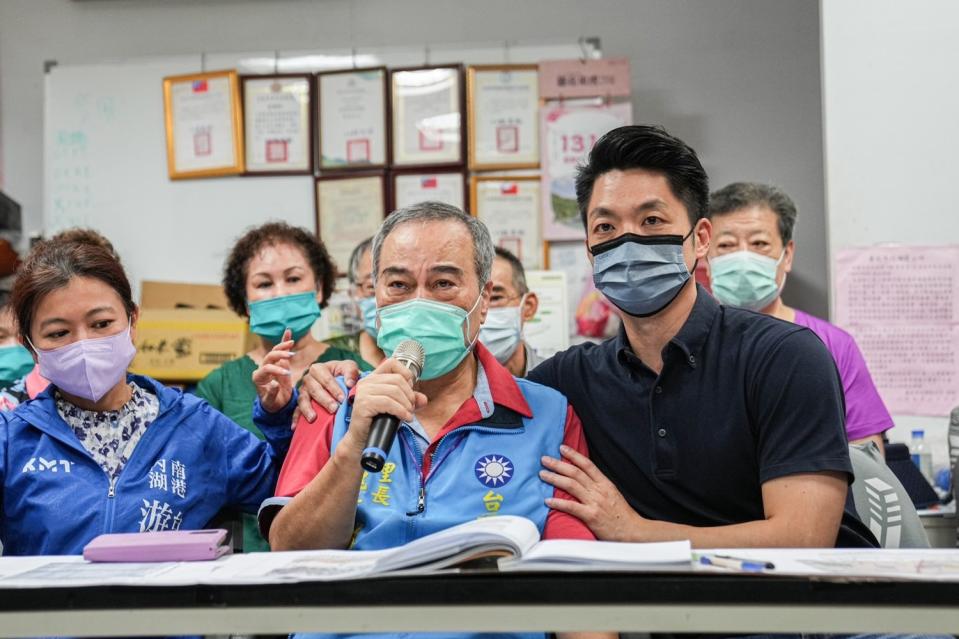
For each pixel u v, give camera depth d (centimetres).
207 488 176
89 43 426
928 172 319
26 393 224
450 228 163
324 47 419
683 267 161
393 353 150
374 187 397
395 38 418
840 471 147
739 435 158
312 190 402
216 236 403
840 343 269
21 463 164
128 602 105
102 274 166
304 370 268
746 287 271
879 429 261
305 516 144
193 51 423
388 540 150
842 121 323
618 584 102
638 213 161
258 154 403
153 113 408
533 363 283
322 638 139
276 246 266
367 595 104
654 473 161
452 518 151
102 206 405
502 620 103
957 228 317
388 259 162
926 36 320
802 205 403
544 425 164
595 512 151
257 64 408
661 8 412
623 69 393
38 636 106
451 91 397
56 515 162
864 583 100
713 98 409
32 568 117
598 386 170
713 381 161
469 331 162
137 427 173
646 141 162
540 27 414
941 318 317
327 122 402
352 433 139
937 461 313
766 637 145
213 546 122
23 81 426
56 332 162
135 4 426
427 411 166
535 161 392
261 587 104
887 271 320
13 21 428
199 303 393
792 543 144
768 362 156
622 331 173
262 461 183
